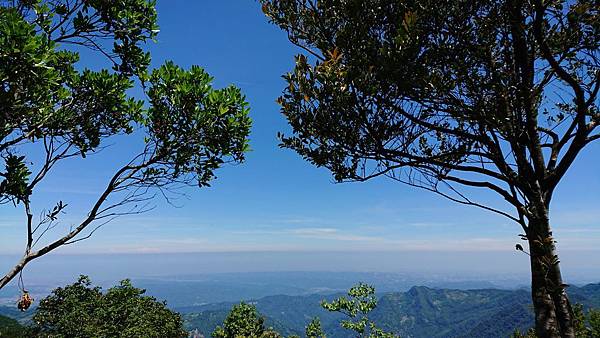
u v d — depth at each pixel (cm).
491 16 436
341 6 489
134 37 590
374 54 441
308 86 468
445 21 441
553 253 404
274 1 573
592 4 416
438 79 425
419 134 477
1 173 484
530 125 436
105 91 571
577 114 427
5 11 424
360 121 452
